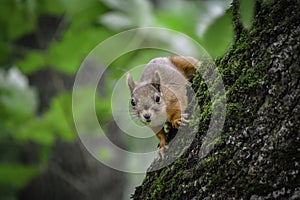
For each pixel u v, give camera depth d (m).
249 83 3.94
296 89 3.66
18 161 12.57
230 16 4.36
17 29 9.17
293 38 3.76
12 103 9.47
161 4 8.77
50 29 11.80
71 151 11.89
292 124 3.61
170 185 4.27
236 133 3.90
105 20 8.34
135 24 8.27
